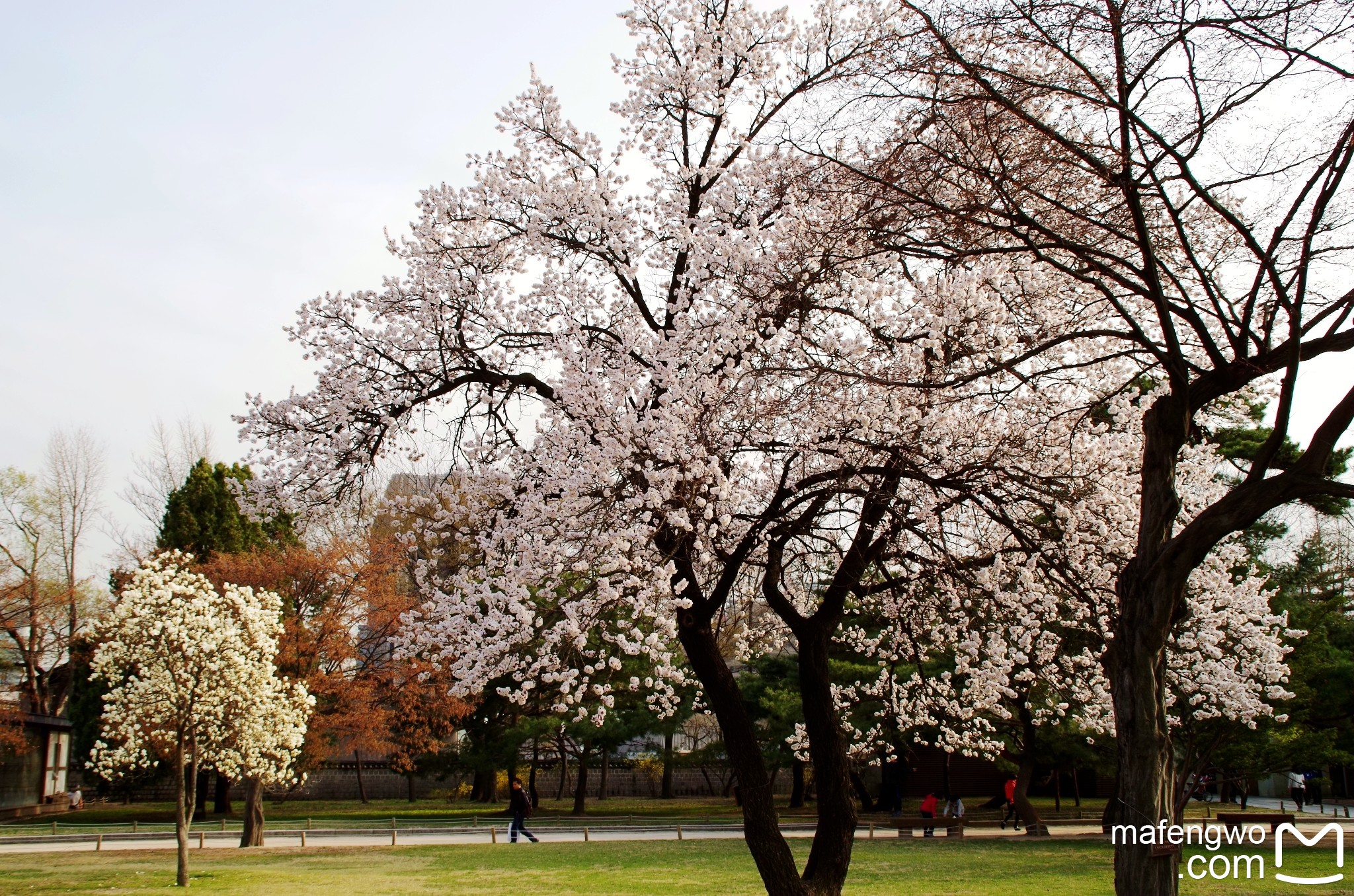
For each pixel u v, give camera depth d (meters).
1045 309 10.61
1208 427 11.70
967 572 10.07
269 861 17.89
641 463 8.59
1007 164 8.19
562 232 10.62
